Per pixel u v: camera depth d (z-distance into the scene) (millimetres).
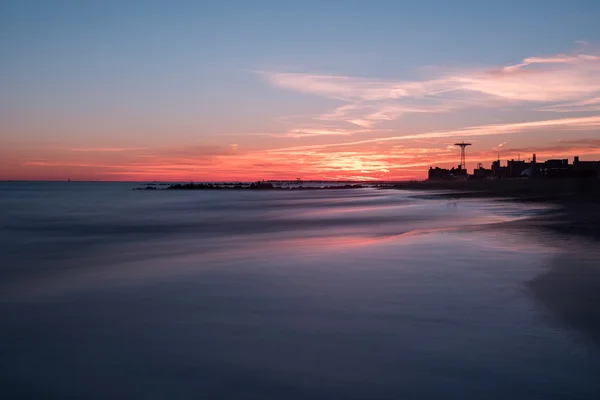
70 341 6680
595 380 5133
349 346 6207
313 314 7625
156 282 10383
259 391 5059
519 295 8406
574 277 9727
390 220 27609
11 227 27219
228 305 8297
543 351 5898
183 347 6336
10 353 6270
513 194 61656
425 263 11633
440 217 29141
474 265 11211
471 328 6766
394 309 7777
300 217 32156
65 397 5074
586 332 6520
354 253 13469
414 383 5145
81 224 29125
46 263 14375
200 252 15734
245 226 26375
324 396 4918
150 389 5188
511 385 5055
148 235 22422
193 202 61938
